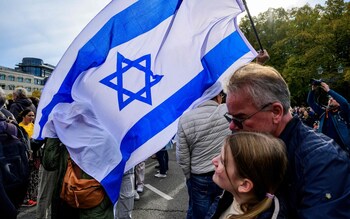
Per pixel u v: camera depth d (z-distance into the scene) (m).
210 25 2.76
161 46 2.75
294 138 1.17
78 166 2.35
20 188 2.25
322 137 1.16
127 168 2.56
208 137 2.63
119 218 3.10
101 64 2.66
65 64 2.71
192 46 2.78
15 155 2.23
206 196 2.67
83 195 2.29
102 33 2.69
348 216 0.96
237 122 1.24
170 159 8.63
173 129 2.72
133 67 2.69
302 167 1.08
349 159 1.07
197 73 2.78
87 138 2.37
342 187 1.00
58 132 2.42
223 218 1.22
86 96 2.63
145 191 5.30
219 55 2.81
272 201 1.06
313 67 25.91
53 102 2.68
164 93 2.72
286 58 32.91
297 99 30.72
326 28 25.34
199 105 2.73
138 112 2.65
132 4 2.75
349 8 24.23
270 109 1.17
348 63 24.97
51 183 3.31
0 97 2.44
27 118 4.46
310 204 1.01
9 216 1.86
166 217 4.06
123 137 2.60
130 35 2.72
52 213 2.58
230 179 1.10
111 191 2.32
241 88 1.20
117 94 2.64
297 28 30.39
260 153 1.04
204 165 2.65
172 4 2.80
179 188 5.49
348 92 26.12
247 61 2.84
